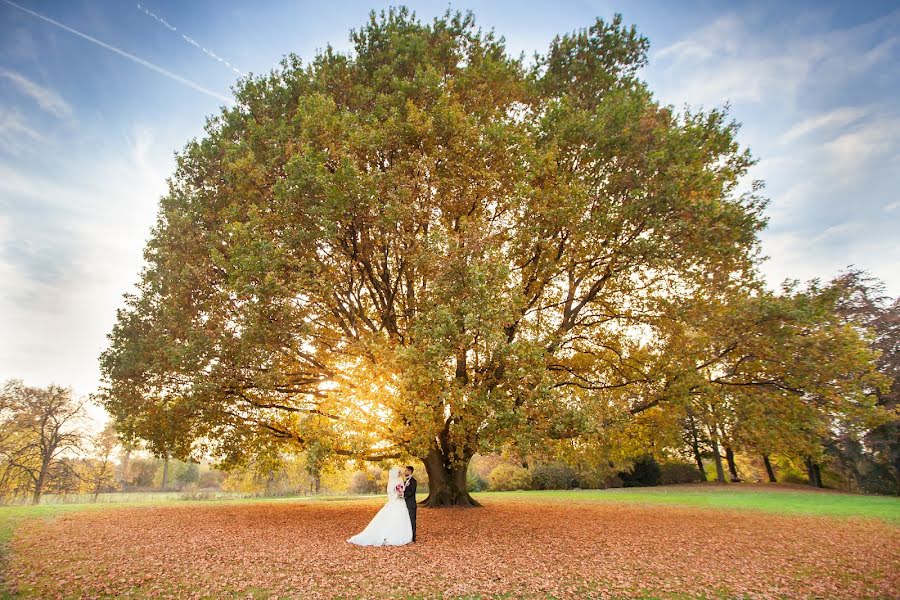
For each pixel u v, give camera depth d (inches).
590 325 752.3
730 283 677.9
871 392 1162.0
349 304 669.9
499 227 661.9
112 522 590.9
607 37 780.6
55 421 1600.6
